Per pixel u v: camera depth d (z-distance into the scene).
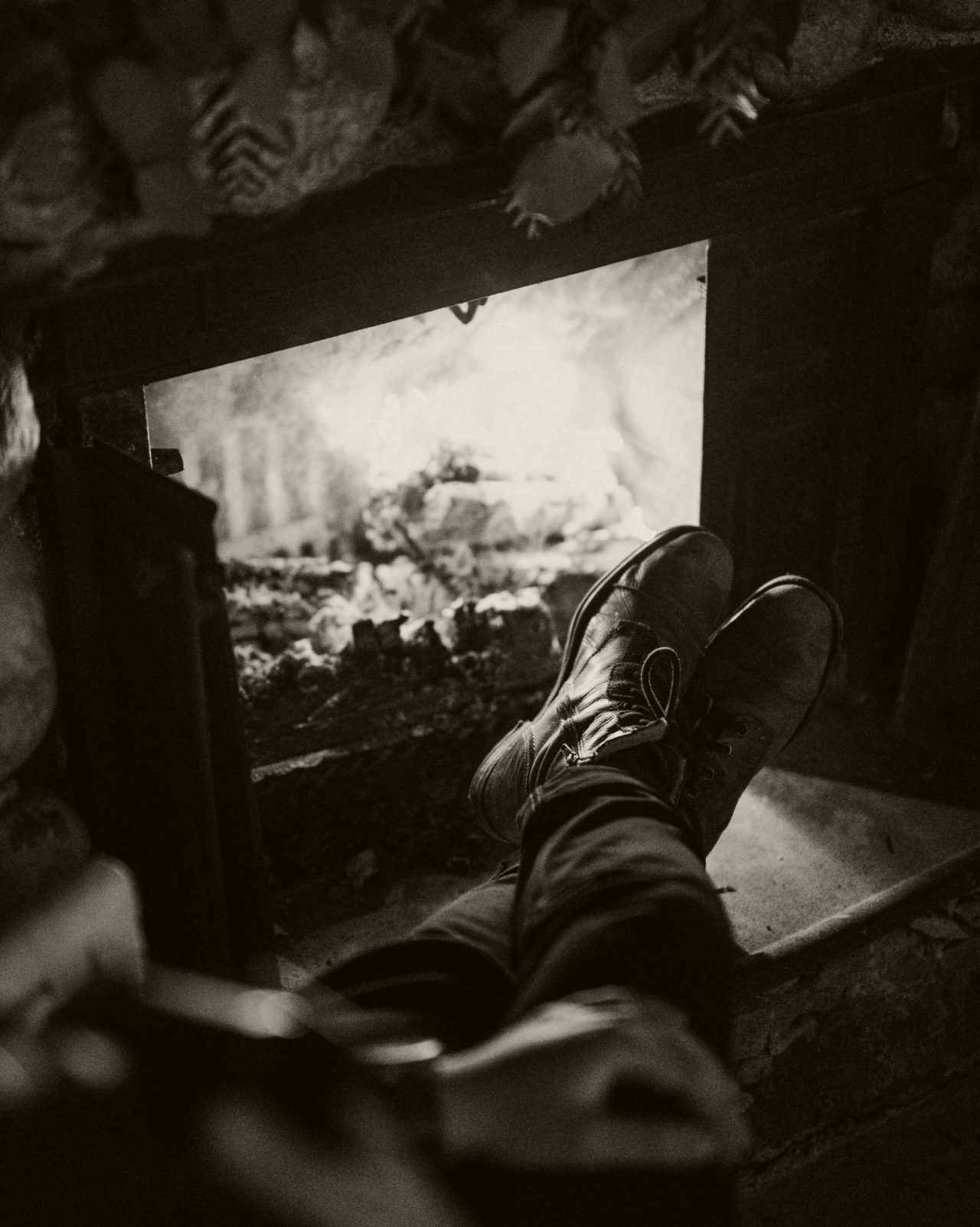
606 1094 0.94
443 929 1.37
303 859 1.87
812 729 2.12
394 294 1.50
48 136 1.07
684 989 1.10
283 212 1.27
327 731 1.88
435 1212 0.67
